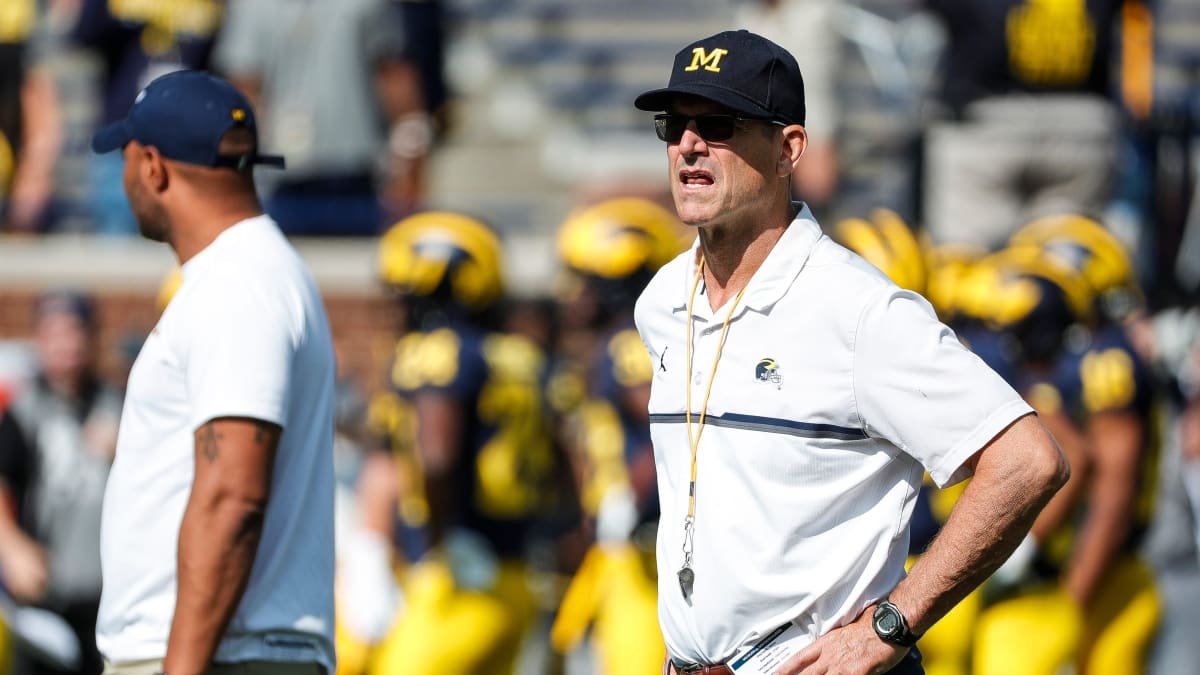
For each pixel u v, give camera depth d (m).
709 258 13.73
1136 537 25.55
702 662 13.78
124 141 15.88
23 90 39.88
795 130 13.45
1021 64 32.91
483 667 25.12
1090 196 33.25
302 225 36.75
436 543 25.05
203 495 14.62
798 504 13.23
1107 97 33.34
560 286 32.28
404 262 25.66
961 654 23.48
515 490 25.42
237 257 15.48
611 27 47.00
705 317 13.79
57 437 28.17
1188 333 33.28
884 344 12.88
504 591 25.28
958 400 12.73
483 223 26.45
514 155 44.56
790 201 13.73
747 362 13.40
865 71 42.00
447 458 24.83
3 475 27.89
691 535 13.70
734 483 13.45
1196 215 36.22
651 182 42.84
